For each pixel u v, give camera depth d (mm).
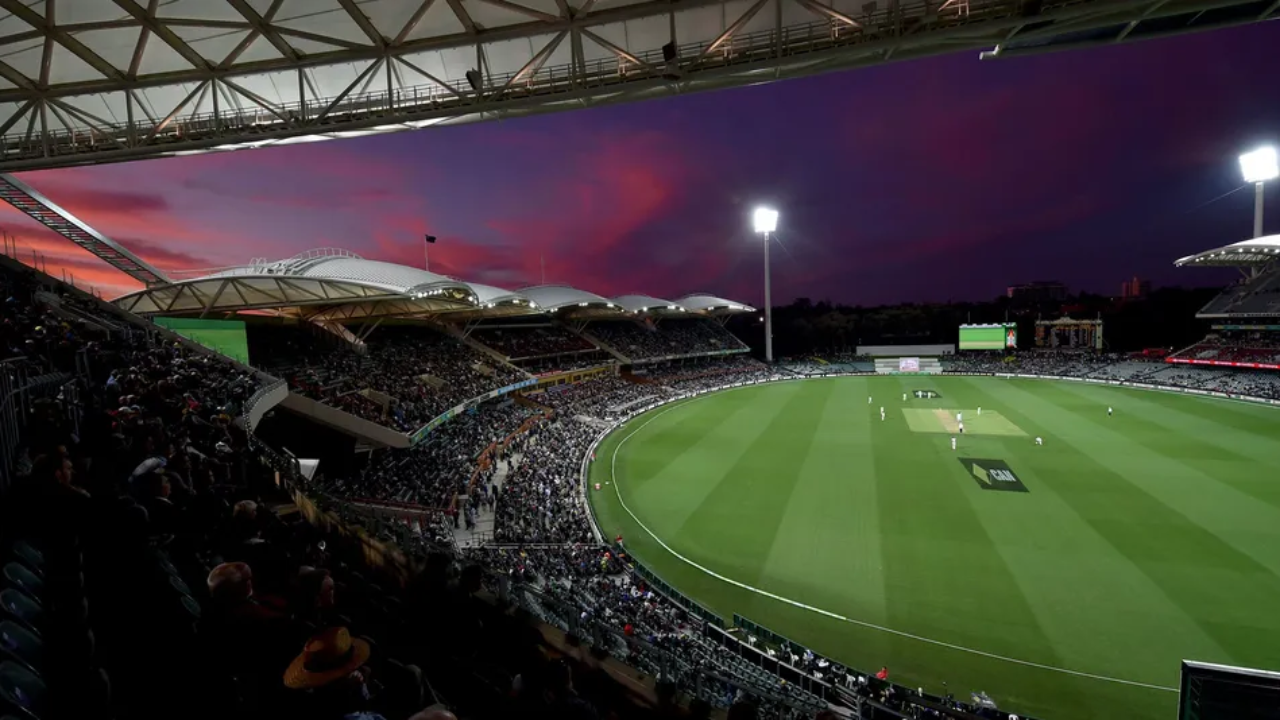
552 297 66625
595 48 18016
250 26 15406
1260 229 71938
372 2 15867
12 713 3156
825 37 14320
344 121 17219
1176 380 70000
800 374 93688
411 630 6445
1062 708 15312
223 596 4109
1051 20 12320
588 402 62281
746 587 22250
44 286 22844
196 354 24172
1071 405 58250
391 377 43750
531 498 31344
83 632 4258
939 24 13195
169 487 6648
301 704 3615
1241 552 23406
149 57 17672
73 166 19266
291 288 32000
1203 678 5535
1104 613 19359
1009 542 25094
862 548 25141
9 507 4898
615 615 17938
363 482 30375
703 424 53844
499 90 16344
